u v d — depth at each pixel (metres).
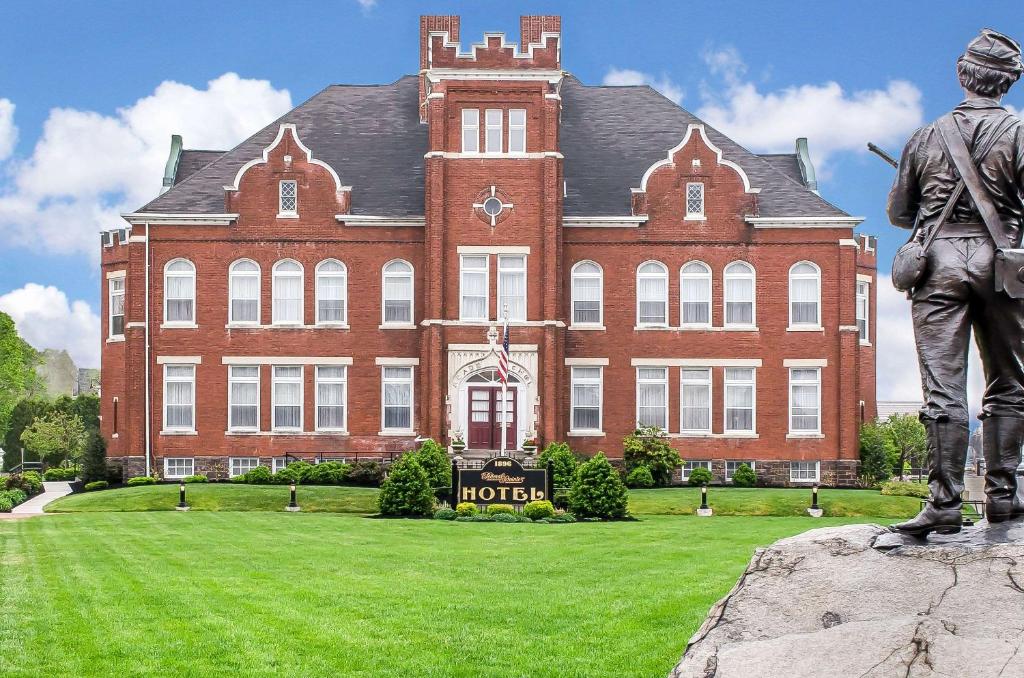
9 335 88.50
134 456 55.44
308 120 61.19
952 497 10.95
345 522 35.75
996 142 11.16
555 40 54.41
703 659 10.81
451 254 54.56
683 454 56.31
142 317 55.78
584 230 56.53
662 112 62.12
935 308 11.19
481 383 54.72
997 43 11.50
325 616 19.25
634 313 56.50
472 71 54.28
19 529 34.16
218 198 57.09
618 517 38.28
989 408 11.42
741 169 56.53
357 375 56.06
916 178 11.70
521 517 37.16
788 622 10.89
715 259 56.47
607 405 56.38
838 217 56.06
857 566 10.87
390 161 59.12
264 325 56.03
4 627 18.34
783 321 56.34
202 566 25.06
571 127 61.00
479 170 54.56
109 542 29.91
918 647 10.05
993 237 11.04
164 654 16.64
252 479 52.03
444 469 46.91
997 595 10.24
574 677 15.32
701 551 27.47
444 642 17.33
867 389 66.00
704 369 56.62
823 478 56.03
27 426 83.88
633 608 19.52
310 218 56.19
